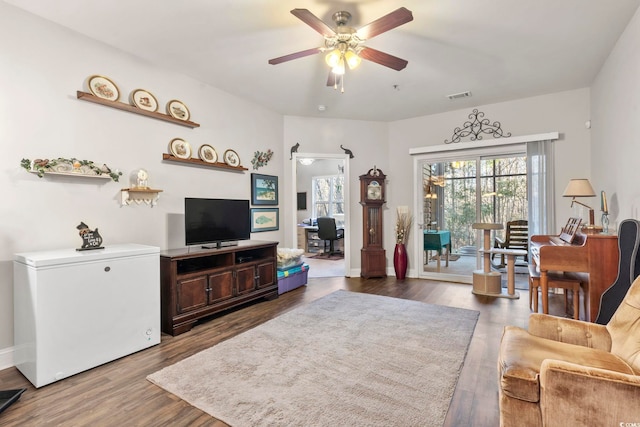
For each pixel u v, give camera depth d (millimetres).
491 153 4641
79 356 2189
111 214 2947
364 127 5395
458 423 1631
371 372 2146
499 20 2553
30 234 2441
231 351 2482
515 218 5656
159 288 2695
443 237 5109
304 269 4672
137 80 3150
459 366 2219
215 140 3969
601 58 3227
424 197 5246
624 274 2283
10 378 2150
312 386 1980
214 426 1634
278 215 4984
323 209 8523
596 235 2699
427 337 2721
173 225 3488
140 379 2102
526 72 3545
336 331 2875
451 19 2529
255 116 4566
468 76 3648
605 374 1140
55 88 2582
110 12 2443
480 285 4156
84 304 2225
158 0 2303
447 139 4957
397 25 2113
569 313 3287
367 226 5160
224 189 4109
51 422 1678
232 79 3729
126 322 2453
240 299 3543
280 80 3760
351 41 2338
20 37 2398
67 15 2482
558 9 2414
